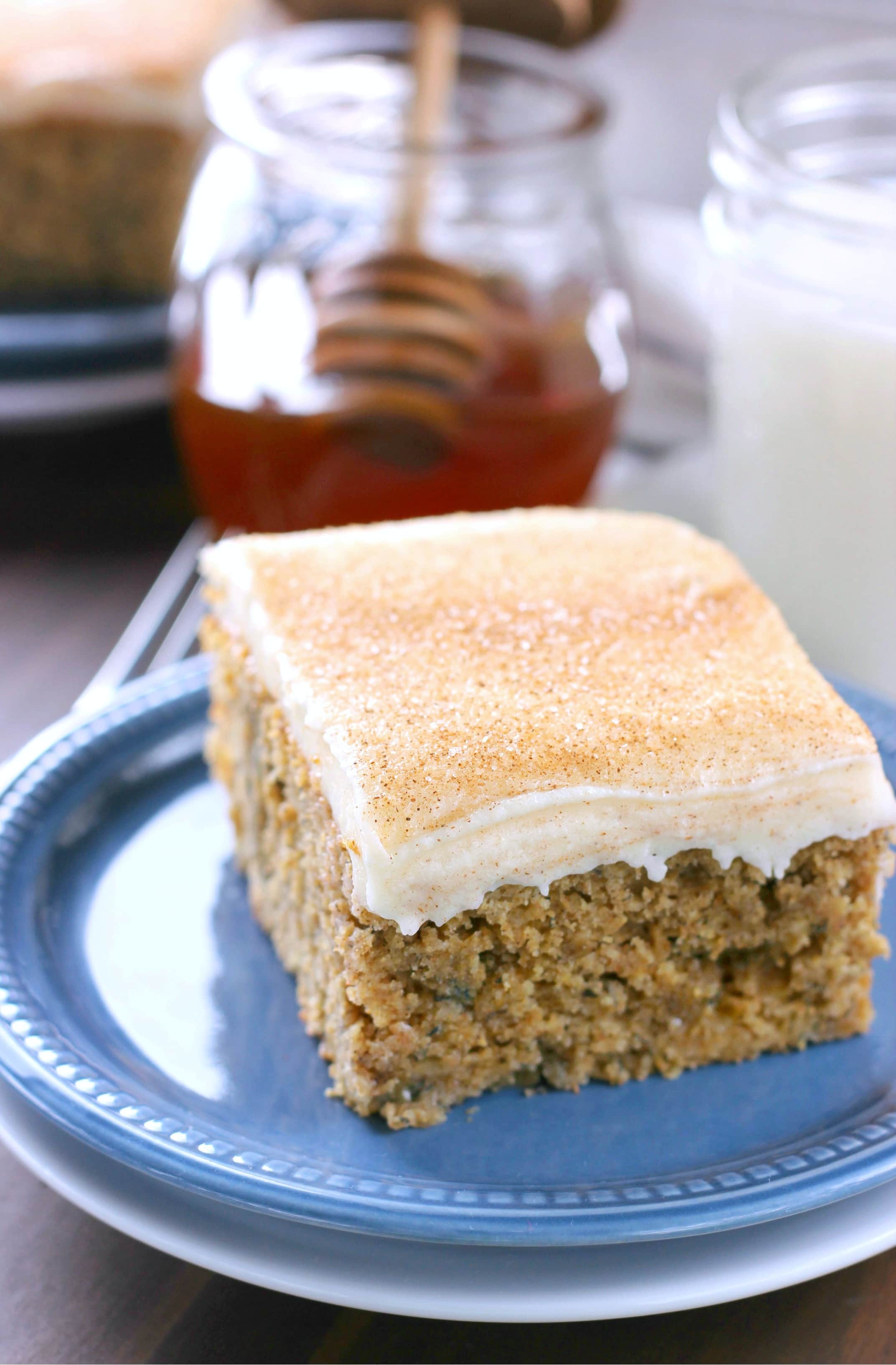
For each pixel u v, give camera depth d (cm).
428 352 52
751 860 43
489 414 52
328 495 53
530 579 46
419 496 52
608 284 54
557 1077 43
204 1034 44
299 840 44
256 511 54
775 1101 43
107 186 64
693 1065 44
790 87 55
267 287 52
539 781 41
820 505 51
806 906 43
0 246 65
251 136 52
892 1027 44
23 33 63
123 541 57
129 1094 41
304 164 52
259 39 69
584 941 43
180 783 48
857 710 48
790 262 50
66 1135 41
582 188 54
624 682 43
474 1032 42
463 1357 40
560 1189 40
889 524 50
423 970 42
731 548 53
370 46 56
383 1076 42
